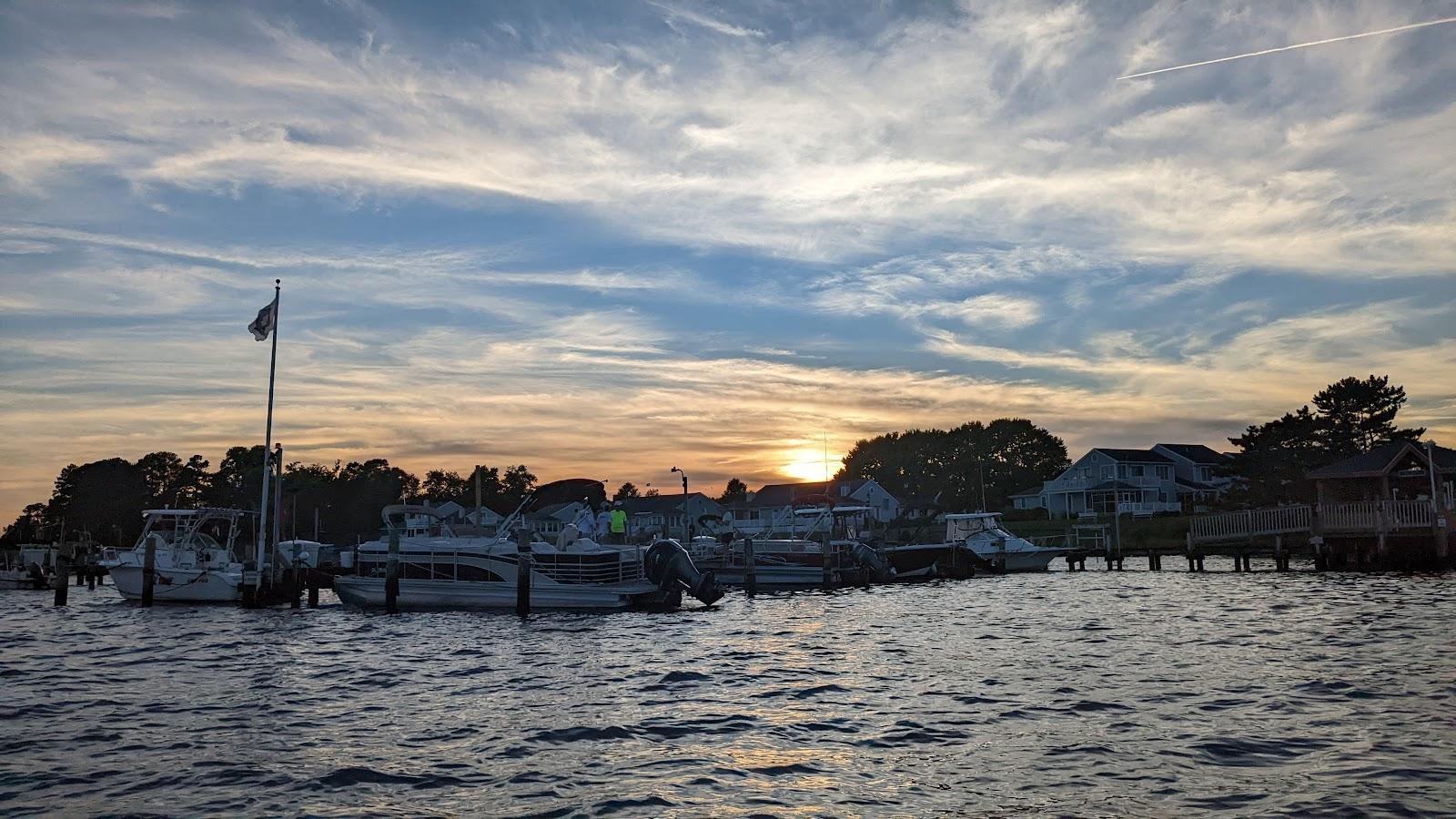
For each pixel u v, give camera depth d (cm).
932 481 12712
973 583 4431
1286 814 920
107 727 1434
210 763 1209
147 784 1111
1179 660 1847
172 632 2805
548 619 3066
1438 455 4800
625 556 3378
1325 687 1509
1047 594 3644
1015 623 2627
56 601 3816
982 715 1405
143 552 3847
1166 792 1006
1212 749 1163
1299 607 2761
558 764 1188
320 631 2795
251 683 1839
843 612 3131
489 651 2306
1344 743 1169
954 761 1160
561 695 1680
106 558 3984
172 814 1000
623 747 1275
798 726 1380
